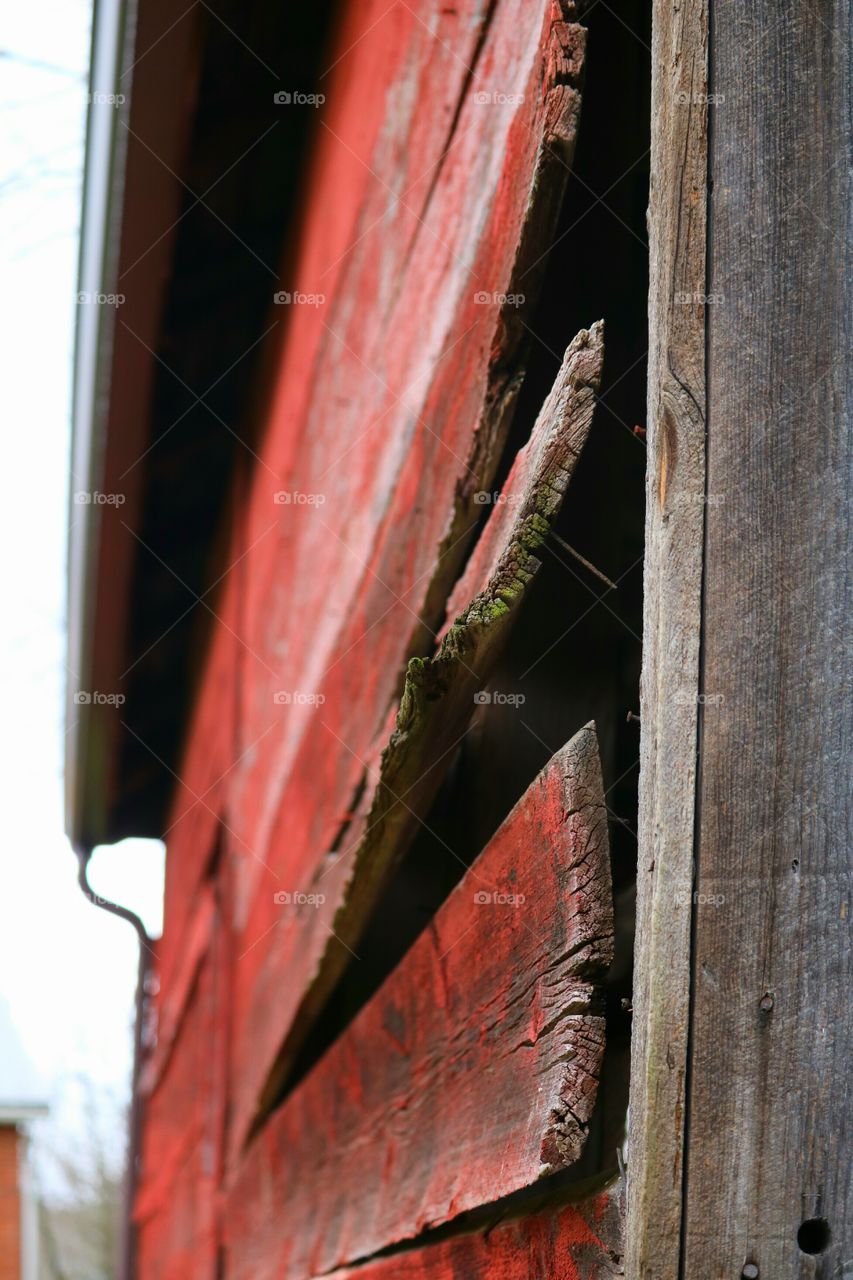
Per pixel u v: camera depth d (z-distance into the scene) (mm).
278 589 4164
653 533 1355
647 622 1362
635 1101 1278
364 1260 2496
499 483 2082
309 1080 3111
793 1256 1229
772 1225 1234
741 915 1273
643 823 1326
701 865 1279
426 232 2463
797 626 1318
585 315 1958
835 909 1278
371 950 2994
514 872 1681
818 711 1307
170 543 5949
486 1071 1765
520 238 1709
